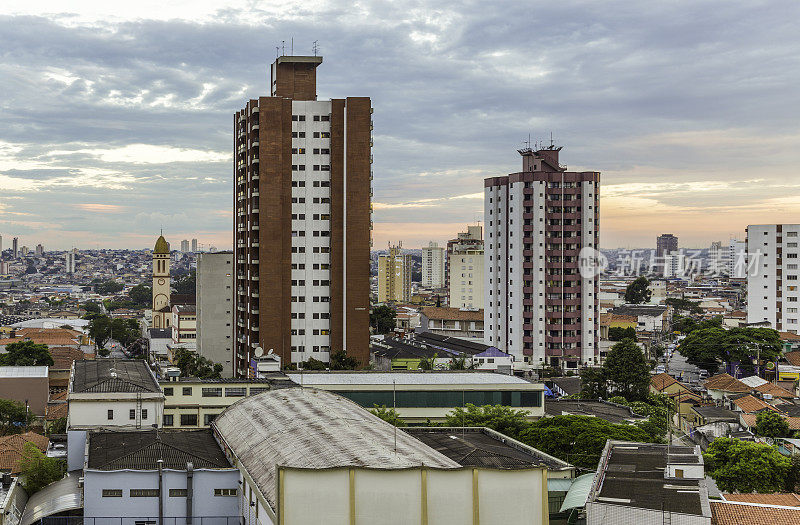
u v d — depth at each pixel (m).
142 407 114.00
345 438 85.50
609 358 185.12
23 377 166.00
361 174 193.50
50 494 98.25
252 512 82.44
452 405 136.88
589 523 69.38
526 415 131.50
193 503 89.62
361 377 141.25
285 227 192.88
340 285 193.12
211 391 128.50
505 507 71.94
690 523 65.75
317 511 69.06
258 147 193.88
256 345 192.25
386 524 69.81
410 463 74.25
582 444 111.44
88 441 101.50
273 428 95.19
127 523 88.56
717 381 197.25
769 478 107.25
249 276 194.62
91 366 137.75
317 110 193.88
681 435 159.12
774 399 181.50
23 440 122.44
